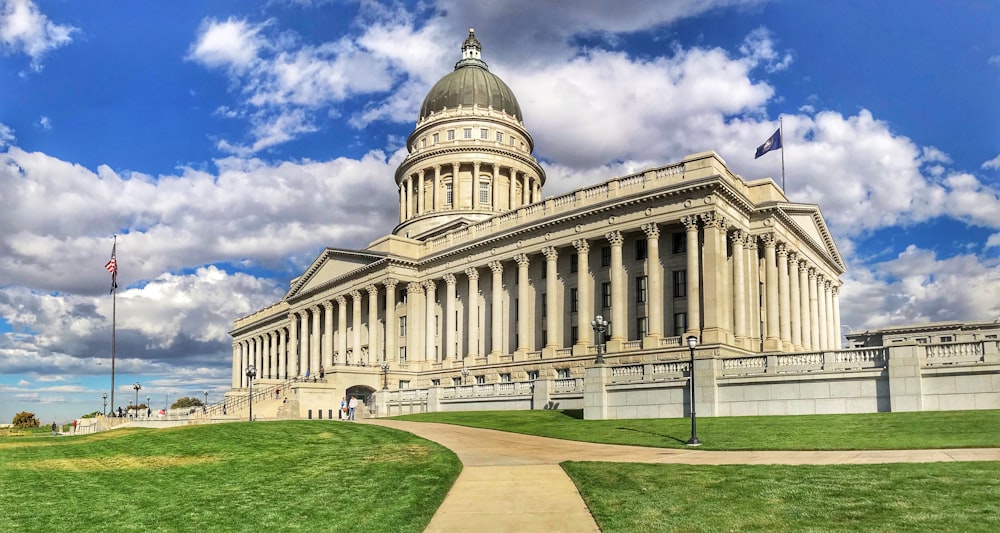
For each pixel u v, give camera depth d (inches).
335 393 3166.8
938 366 1417.3
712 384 1616.6
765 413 1561.3
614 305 2795.3
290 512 797.2
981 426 1152.2
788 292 3097.9
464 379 3159.5
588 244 2957.7
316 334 4404.5
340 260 4133.9
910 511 662.5
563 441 1359.5
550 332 3026.6
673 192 2637.8
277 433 1592.0
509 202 4643.2
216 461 1248.2
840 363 1530.5
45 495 981.8
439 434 1525.6
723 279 2576.3
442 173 4665.4
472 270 3452.3
